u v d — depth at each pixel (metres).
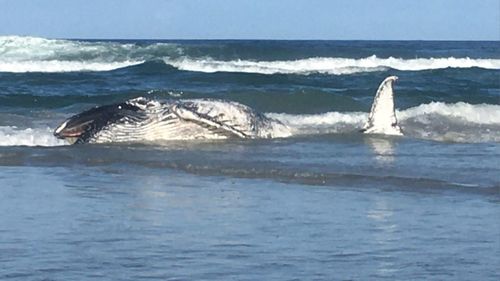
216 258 6.35
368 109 20.19
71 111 19.08
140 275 5.89
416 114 17.66
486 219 7.76
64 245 6.73
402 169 10.64
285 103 20.41
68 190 9.34
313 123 16.66
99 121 13.48
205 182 9.91
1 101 20.94
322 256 6.42
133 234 7.13
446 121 16.98
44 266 6.11
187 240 6.92
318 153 12.16
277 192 9.24
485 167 10.77
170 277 5.84
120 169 10.91
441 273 5.96
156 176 10.37
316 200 8.76
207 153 12.16
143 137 13.46
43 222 7.59
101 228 7.35
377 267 6.12
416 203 8.56
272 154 12.08
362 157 11.73
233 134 13.82
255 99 20.75
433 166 10.88
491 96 22.67
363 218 7.83
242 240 6.93
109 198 8.84
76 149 12.59
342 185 9.69
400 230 7.31
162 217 7.85
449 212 8.10
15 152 12.21
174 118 13.50
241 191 9.30
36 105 20.88
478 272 5.99
